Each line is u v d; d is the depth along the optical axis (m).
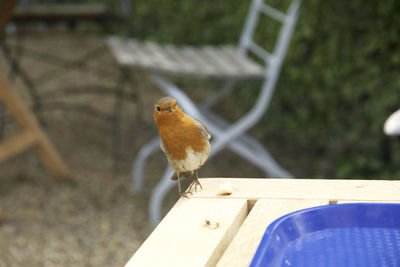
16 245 3.78
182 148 1.69
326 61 4.46
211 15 6.77
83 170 5.25
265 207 1.42
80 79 8.38
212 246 1.19
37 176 5.12
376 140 4.06
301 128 5.14
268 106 5.64
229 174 5.09
